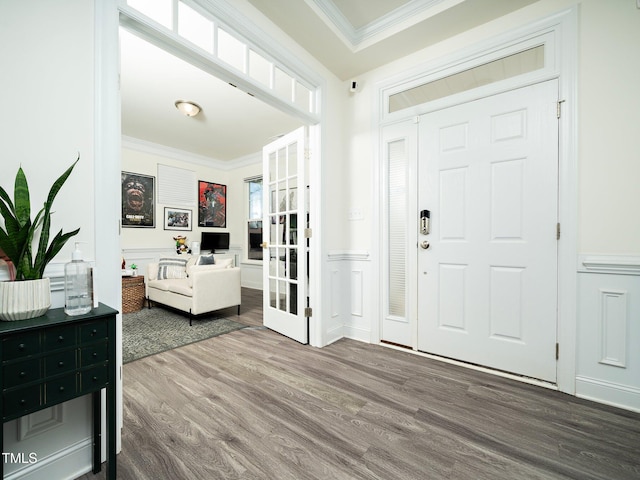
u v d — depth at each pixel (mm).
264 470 1149
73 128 1138
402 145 2457
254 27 1843
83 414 1183
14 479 1011
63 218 1114
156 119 3838
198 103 3367
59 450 1117
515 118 1938
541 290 1851
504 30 1971
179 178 5199
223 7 1648
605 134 1649
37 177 1054
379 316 2576
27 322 902
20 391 851
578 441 1322
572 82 1738
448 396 1699
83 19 1161
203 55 1567
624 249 1604
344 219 2809
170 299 3543
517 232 1934
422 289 2338
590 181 1694
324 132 2531
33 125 1044
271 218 3084
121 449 1265
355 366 2107
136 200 4637
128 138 4512
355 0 2006
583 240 1716
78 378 968
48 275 1074
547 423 1453
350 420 1472
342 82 2785
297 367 2092
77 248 1050
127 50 2402
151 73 2758
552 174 1809
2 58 981
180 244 5055
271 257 3076
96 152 1192
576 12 1723
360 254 2674
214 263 4133
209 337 2758
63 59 1110
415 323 2379
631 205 1585
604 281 1658
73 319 952
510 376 1929
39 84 1056
